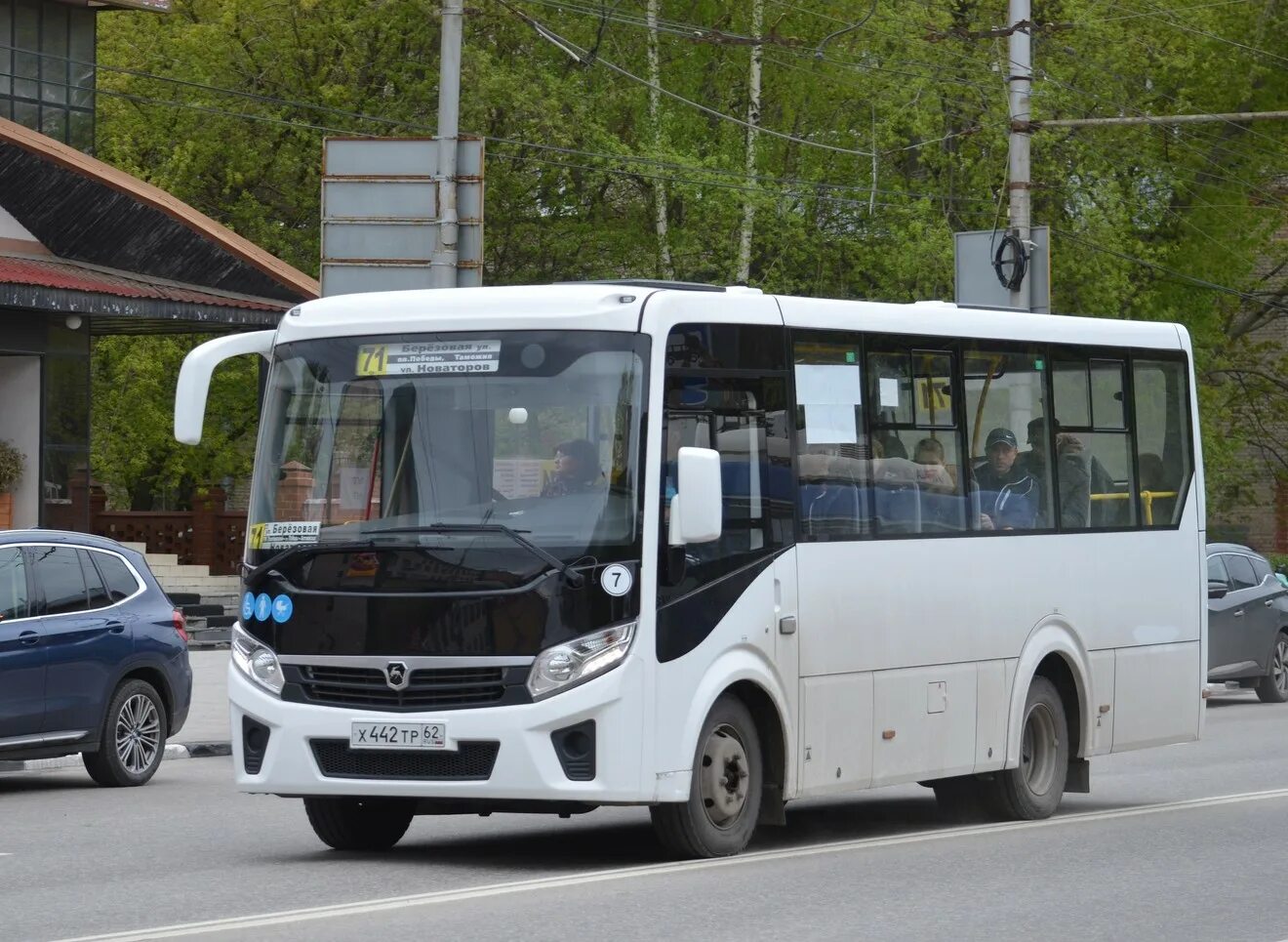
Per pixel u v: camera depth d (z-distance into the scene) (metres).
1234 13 53.06
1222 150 54.47
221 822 14.73
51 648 16.95
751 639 12.13
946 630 13.98
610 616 11.29
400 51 51.44
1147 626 16.31
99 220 35.16
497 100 48.41
